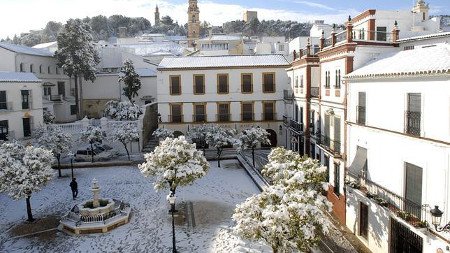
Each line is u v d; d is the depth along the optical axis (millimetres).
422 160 14711
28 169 21922
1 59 49469
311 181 17812
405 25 35312
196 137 37375
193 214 23609
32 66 52875
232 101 43375
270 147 43156
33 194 28406
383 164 17609
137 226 22156
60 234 21422
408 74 15078
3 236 21328
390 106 16984
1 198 27703
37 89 39219
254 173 31625
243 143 33656
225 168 34469
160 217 23328
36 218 23766
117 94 59344
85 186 30188
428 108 14398
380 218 17422
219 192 27750
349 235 20234
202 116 43688
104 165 36281
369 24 25594
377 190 18031
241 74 43000
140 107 51125
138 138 38156
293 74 37656
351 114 20844
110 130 41312
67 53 53469
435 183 13930
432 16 41656
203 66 42938
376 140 18172
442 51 15852
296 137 34281
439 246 13391
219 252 18484
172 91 43469
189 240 20062
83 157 37906
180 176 21234
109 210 22828
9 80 35875
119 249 19422
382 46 21734
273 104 43125
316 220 13336
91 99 59562
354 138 20453
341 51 22172
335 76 23609
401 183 16141
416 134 15172
